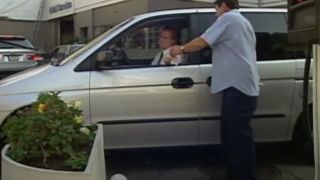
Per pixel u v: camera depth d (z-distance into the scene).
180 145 5.39
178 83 5.29
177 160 5.91
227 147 4.81
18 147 3.14
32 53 12.09
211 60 5.36
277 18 5.64
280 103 5.45
